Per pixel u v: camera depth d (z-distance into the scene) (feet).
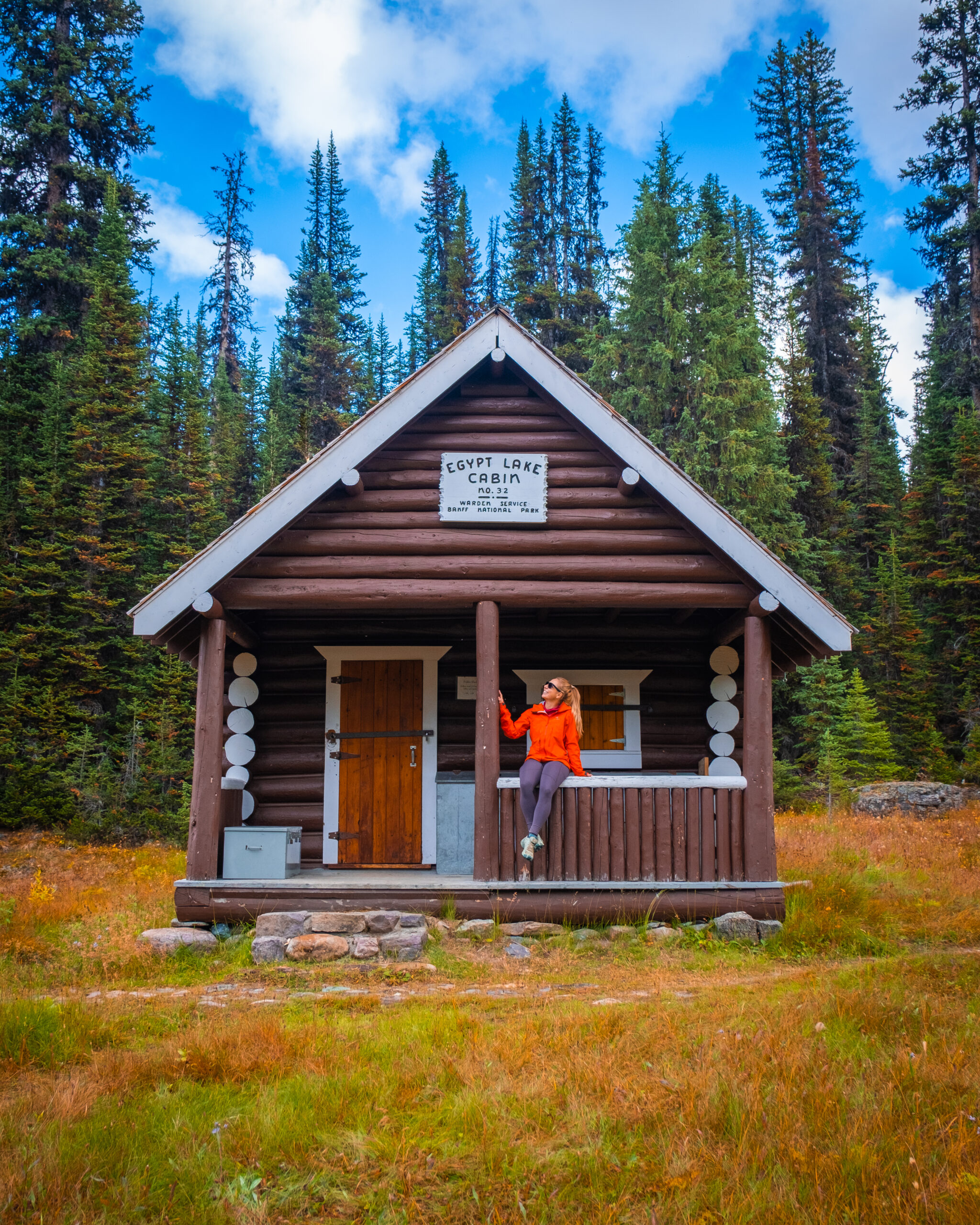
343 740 37.19
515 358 31.37
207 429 148.46
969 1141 12.42
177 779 81.10
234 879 30.71
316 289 168.86
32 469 90.53
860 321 157.99
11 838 69.05
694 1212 11.07
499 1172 12.12
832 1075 14.66
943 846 47.34
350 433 30.76
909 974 22.36
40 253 104.01
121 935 29.43
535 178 180.24
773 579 30.37
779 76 161.99
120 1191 11.64
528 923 29.43
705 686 38.19
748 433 86.74
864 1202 11.02
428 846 36.47
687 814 30.35
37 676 82.28
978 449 103.81
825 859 42.91
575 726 30.45
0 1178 11.67
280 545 31.35
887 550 123.03
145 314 99.25
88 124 111.34
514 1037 17.35
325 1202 11.76
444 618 38.06
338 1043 17.21
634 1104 13.82
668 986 23.62
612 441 30.83
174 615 29.91
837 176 159.12
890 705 100.68
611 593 31.12
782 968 26.17
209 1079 15.74
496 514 31.45
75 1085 14.92
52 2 113.09
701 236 99.19
